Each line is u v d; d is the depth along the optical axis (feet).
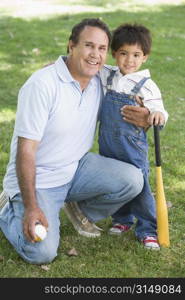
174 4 39.19
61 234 11.87
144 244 11.45
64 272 10.55
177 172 14.94
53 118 10.52
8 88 21.35
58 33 29.60
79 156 11.21
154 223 11.63
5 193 11.20
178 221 12.57
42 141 10.69
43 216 10.11
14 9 36.17
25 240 10.47
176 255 11.21
